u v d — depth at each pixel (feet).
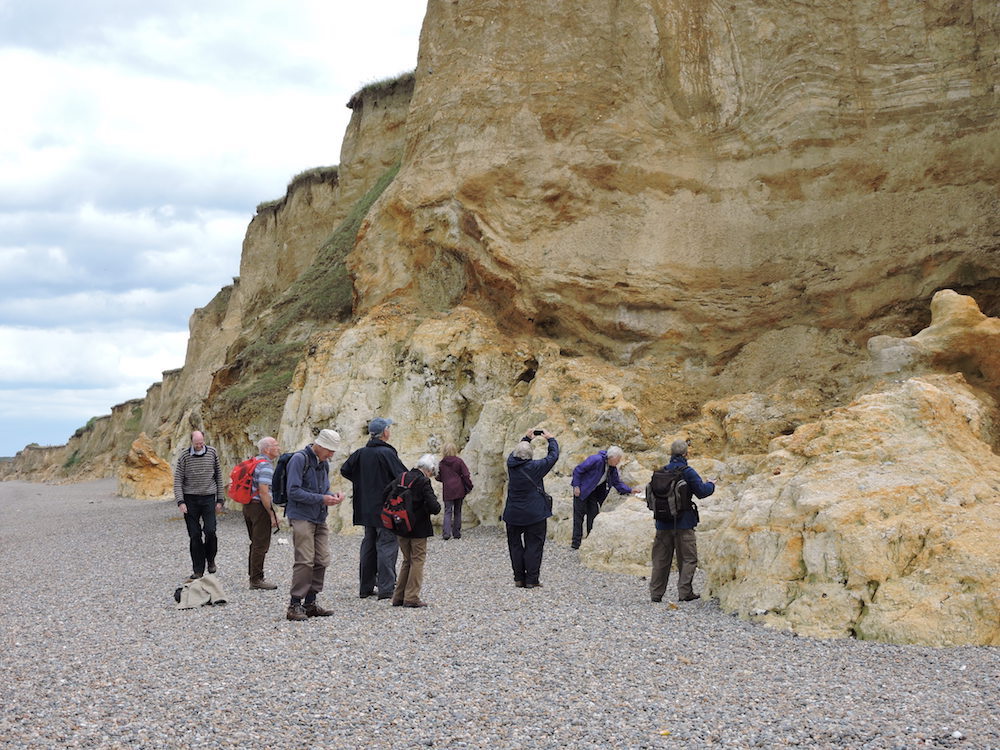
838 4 59.72
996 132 53.31
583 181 63.21
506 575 39.27
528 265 61.93
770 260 57.88
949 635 25.27
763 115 60.70
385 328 64.39
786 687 21.59
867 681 21.97
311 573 31.07
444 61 71.31
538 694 21.42
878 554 27.58
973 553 26.91
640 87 64.23
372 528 34.99
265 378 85.71
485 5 69.92
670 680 22.35
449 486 50.78
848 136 57.88
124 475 136.67
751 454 47.70
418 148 70.74
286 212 153.07
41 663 25.81
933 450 31.01
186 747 18.26
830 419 33.60
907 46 57.41
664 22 64.03
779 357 55.01
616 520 41.27
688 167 61.93
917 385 33.76
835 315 54.44
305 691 21.99
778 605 28.40
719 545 31.99
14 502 139.23
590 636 27.02
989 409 38.32
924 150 55.26
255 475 37.09
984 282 50.08
